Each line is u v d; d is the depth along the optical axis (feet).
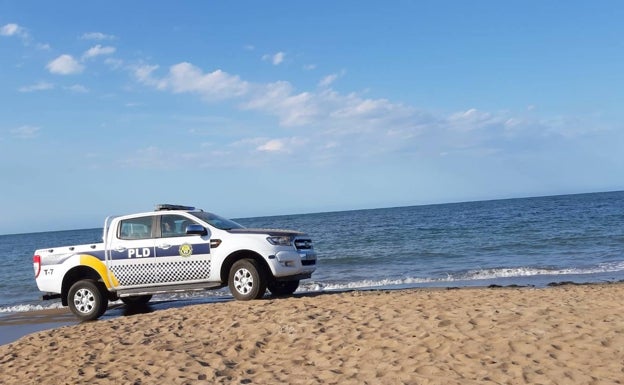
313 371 19.66
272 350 22.98
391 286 53.31
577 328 21.25
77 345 26.96
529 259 72.23
